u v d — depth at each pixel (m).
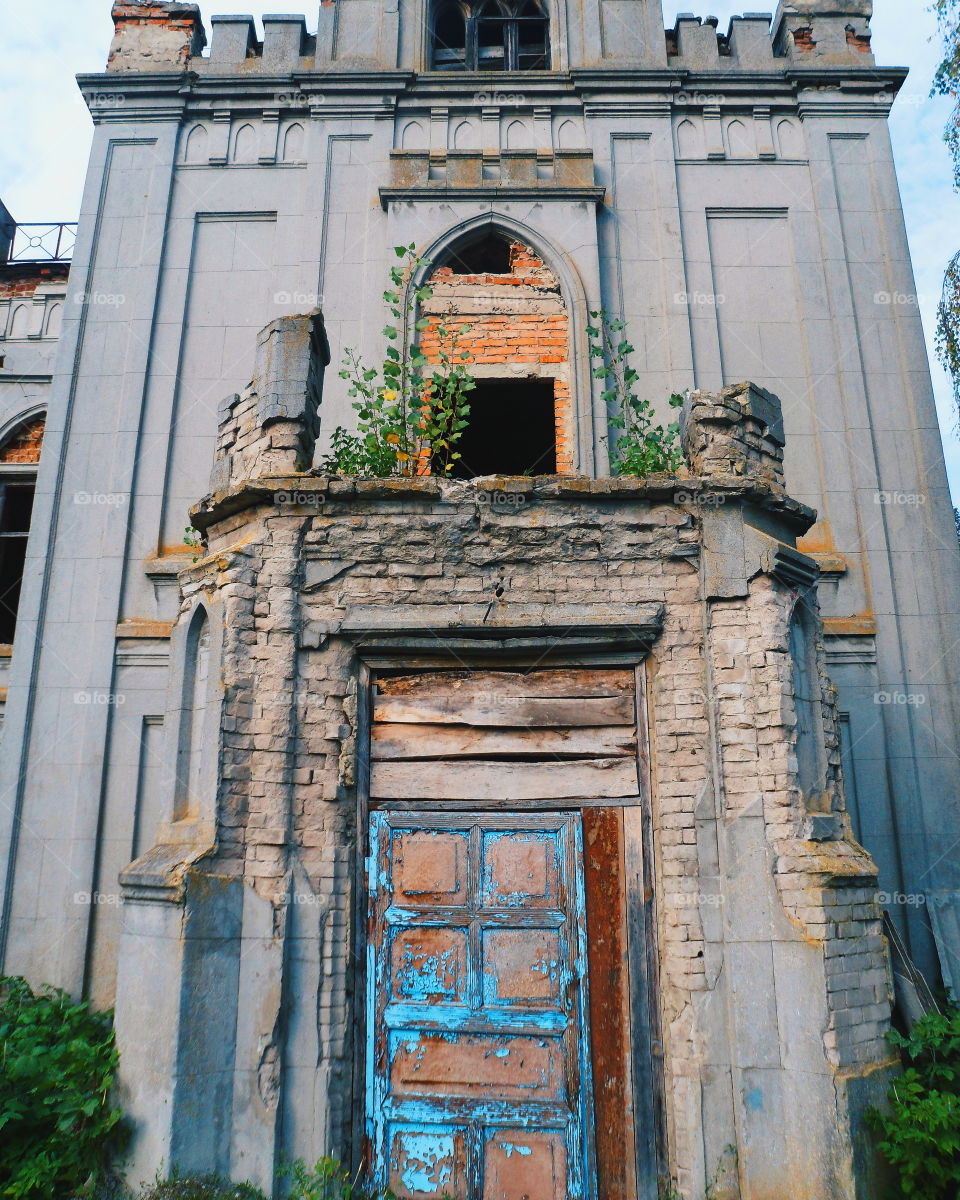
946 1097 4.96
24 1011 6.93
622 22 10.29
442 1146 5.23
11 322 10.73
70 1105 5.05
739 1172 4.88
